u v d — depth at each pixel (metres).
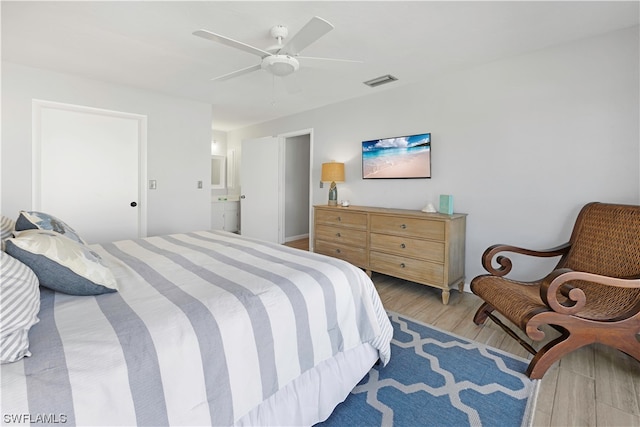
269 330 1.12
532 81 2.53
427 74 3.04
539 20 2.04
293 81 2.83
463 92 2.93
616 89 2.17
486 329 2.22
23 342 0.76
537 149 2.53
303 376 1.28
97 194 3.41
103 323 0.92
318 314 1.31
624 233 1.85
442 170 3.11
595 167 2.27
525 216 2.61
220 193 6.48
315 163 4.47
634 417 1.35
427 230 2.75
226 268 1.51
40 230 1.24
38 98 2.97
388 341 1.66
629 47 2.12
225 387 0.97
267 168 5.14
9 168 2.87
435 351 1.90
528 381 1.60
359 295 1.55
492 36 2.27
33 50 2.56
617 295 1.75
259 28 2.16
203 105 4.13
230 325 1.02
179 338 0.91
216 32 2.22
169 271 1.47
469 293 2.97
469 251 2.96
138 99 3.58
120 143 3.53
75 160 3.26
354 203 3.95
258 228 5.27
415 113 3.30
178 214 3.98
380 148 3.59
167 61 2.77
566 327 1.59
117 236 3.56
